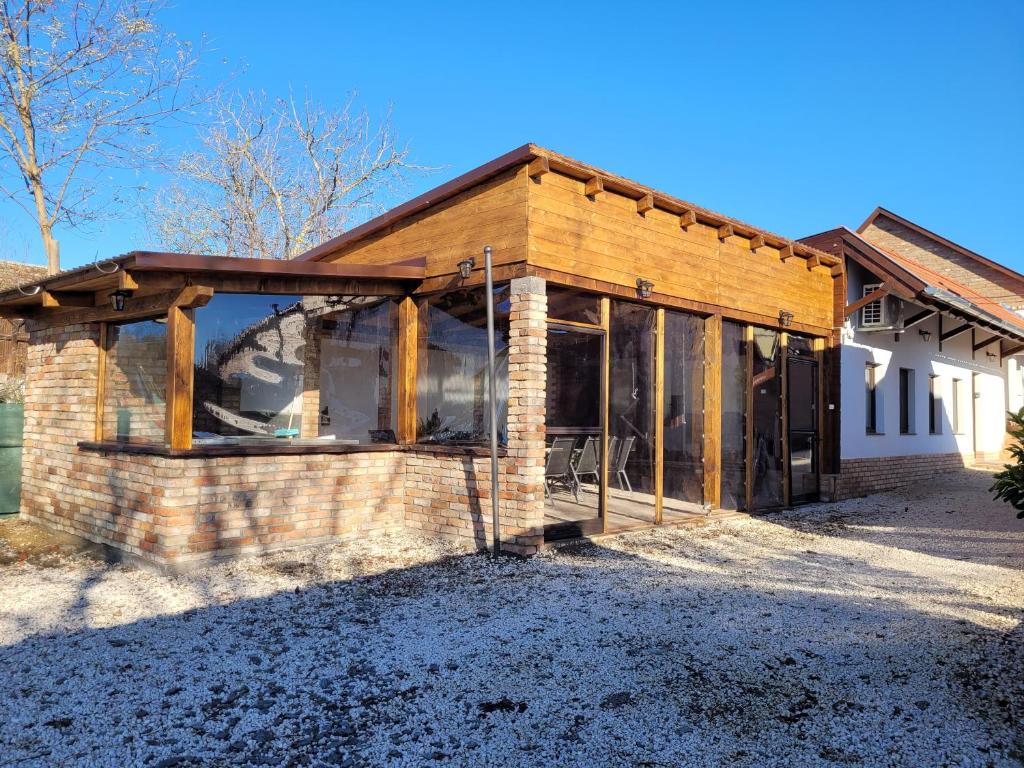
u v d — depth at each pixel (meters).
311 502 6.90
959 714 3.45
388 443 7.63
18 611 5.00
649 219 7.86
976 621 4.92
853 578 6.20
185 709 3.47
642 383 8.27
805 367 10.69
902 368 13.11
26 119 12.87
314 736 3.21
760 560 6.88
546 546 6.92
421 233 7.73
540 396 6.66
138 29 12.98
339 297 7.38
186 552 6.02
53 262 13.52
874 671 4.00
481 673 3.96
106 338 7.27
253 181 21.05
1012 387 17.98
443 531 7.28
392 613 5.02
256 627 4.70
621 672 3.99
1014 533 8.16
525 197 6.58
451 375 7.35
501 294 6.85
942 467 14.25
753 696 3.68
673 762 3.03
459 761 3.02
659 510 8.23
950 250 21.67
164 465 5.98
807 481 10.65
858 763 3.01
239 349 6.62
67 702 3.53
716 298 8.78
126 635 4.52
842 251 11.12
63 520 7.50
